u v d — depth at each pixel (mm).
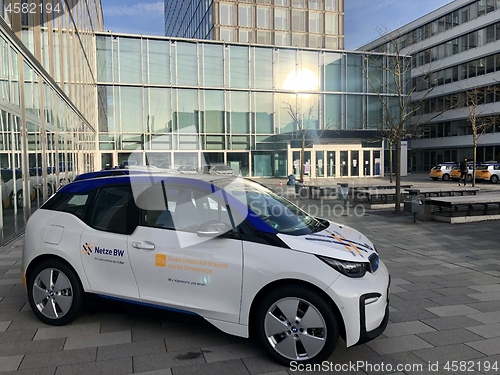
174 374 3029
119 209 3742
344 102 33500
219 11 48844
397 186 12656
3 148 7168
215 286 3301
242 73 31266
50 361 3191
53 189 11305
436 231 9438
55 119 11695
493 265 6344
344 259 3164
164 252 3449
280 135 31453
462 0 40250
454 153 43500
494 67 37781
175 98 29828
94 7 27203
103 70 28328
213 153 30719
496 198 11023
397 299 4750
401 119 12898
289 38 51812
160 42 29438
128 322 3945
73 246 3746
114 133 28484
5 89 7289
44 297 3855
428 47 44656
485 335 3760
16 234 7930
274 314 3199
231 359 3260
